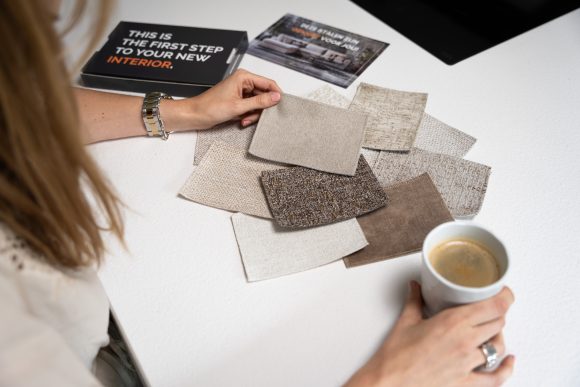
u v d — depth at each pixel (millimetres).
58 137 382
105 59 877
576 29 907
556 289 555
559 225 615
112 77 852
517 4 961
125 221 656
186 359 529
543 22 933
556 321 530
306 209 621
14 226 401
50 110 367
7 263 402
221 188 667
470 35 920
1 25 315
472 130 745
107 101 766
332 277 584
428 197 628
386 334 533
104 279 600
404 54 890
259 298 572
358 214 620
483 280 478
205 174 679
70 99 394
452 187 652
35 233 422
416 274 578
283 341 536
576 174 672
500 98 793
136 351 538
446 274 486
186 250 623
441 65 863
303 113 705
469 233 506
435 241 504
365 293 568
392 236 606
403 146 695
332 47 914
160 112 751
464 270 486
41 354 398
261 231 623
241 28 969
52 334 413
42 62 340
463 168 668
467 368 470
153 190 695
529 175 675
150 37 918
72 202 419
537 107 774
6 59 327
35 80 350
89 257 483
